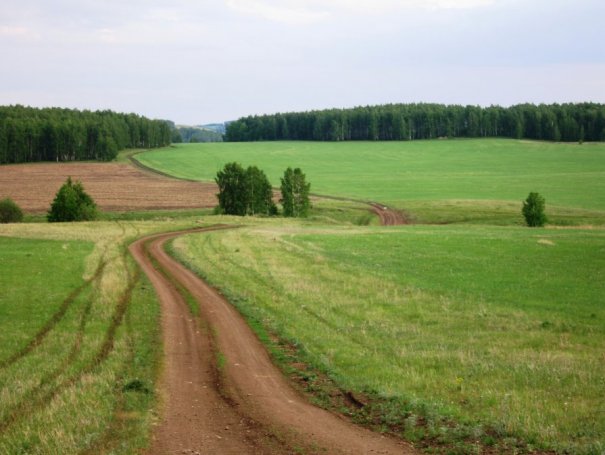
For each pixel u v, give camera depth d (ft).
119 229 240.94
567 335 85.92
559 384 61.77
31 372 69.10
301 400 59.72
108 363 71.67
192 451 46.50
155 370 69.67
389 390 60.29
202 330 90.27
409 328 90.63
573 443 45.65
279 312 101.30
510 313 100.07
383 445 47.29
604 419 51.11
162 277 138.51
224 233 233.76
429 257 165.48
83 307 105.40
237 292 118.83
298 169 354.33
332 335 86.02
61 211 295.89
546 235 210.79
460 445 46.32
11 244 188.85
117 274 139.44
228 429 51.39
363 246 190.49
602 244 183.62
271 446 47.39
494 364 70.18
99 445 47.57
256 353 77.92
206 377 67.36
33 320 96.22
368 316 99.19
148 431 50.55
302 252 176.65
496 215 338.75
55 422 52.60
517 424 49.73
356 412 55.47
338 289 121.90
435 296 114.52
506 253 169.89
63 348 79.51
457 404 56.44
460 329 90.89
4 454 46.19
